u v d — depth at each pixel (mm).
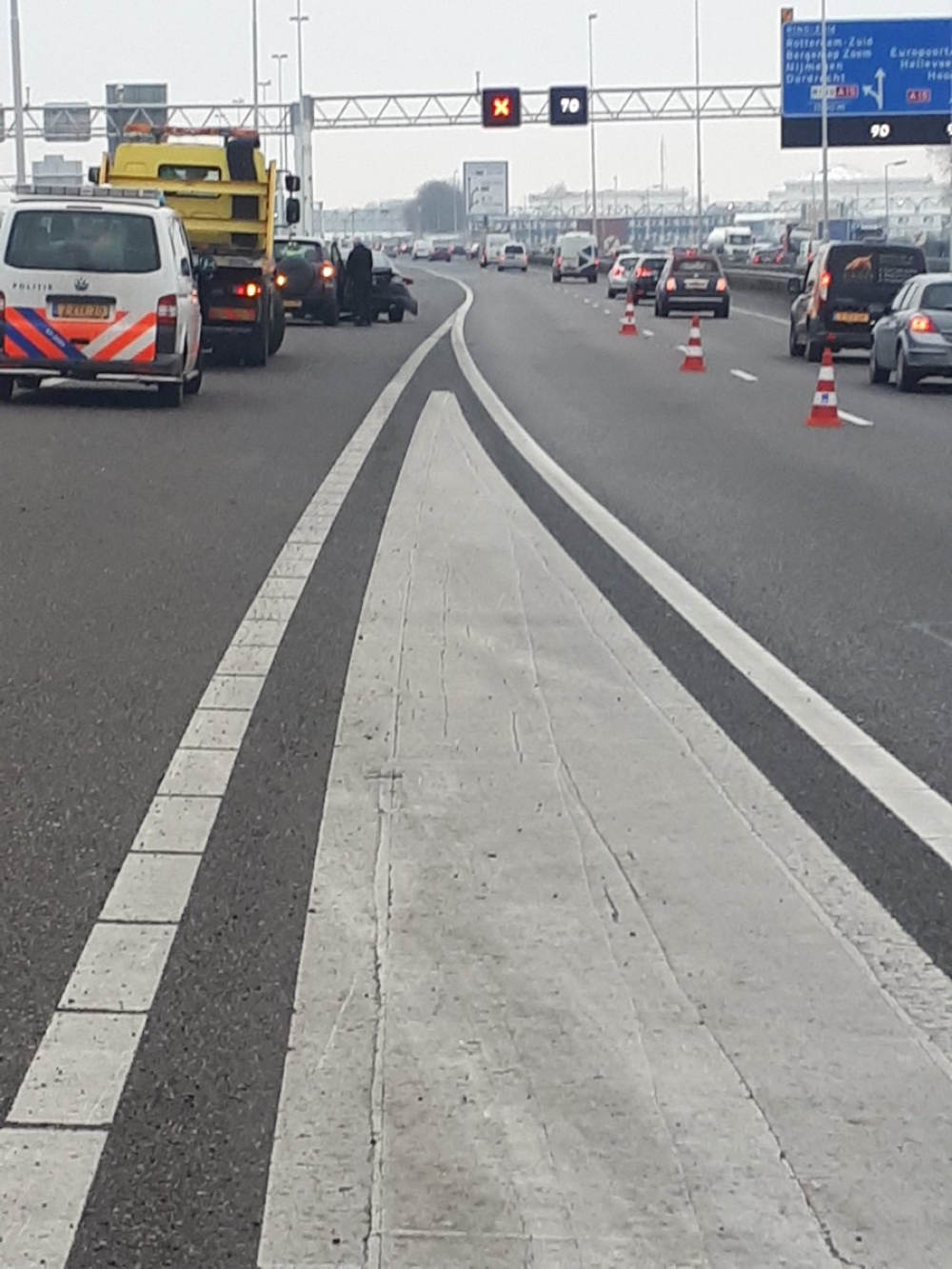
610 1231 3598
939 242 83812
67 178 95812
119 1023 4543
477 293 71500
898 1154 3902
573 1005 4656
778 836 6035
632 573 11156
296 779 6656
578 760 6953
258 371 28016
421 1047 4406
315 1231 3598
